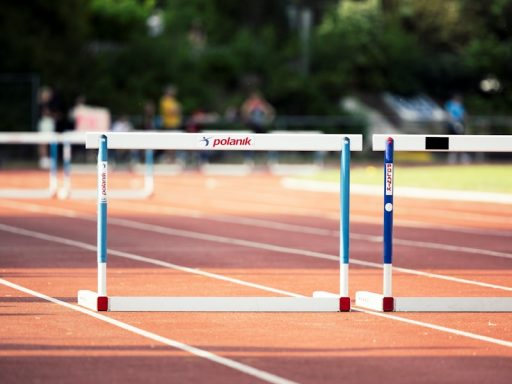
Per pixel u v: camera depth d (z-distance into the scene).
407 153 58.56
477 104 64.12
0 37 53.19
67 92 53.81
